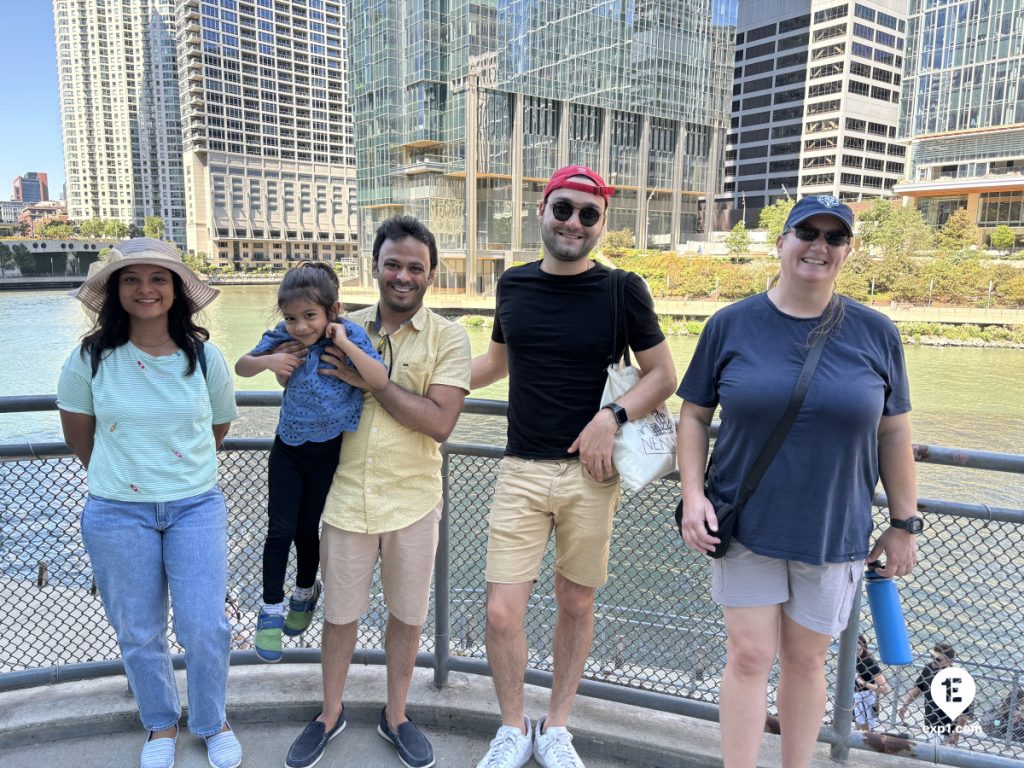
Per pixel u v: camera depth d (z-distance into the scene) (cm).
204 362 213
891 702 249
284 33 15862
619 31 8531
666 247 9281
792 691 202
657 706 243
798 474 184
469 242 7912
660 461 210
